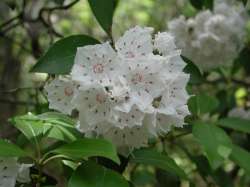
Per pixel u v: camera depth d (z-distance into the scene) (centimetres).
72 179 22
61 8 38
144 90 23
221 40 39
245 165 26
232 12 41
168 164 25
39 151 24
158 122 24
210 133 26
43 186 25
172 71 24
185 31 39
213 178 34
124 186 22
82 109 23
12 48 54
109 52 23
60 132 25
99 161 25
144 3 73
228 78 49
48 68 26
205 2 39
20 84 55
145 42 24
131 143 24
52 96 25
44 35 47
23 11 41
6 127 42
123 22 71
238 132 39
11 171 24
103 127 24
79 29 69
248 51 46
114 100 23
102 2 28
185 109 24
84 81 23
